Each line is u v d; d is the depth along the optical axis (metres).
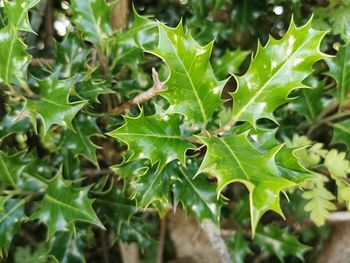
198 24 0.28
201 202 0.22
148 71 0.29
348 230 0.30
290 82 0.17
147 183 0.21
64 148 0.24
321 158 0.27
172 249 0.33
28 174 0.23
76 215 0.22
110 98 0.24
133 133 0.17
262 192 0.13
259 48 0.17
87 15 0.23
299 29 0.16
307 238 0.31
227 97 0.32
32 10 0.28
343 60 0.25
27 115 0.19
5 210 0.22
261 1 0.29
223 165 0.14
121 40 0.23
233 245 0.28
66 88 0.19
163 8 0.29
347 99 0.25
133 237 0.26
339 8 0.27
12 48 0.18
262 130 0.18
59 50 0.24
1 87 0.21
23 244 0.33
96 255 0.34
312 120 0.27
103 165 0.28
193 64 0.17
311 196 0.25
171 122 0.18
